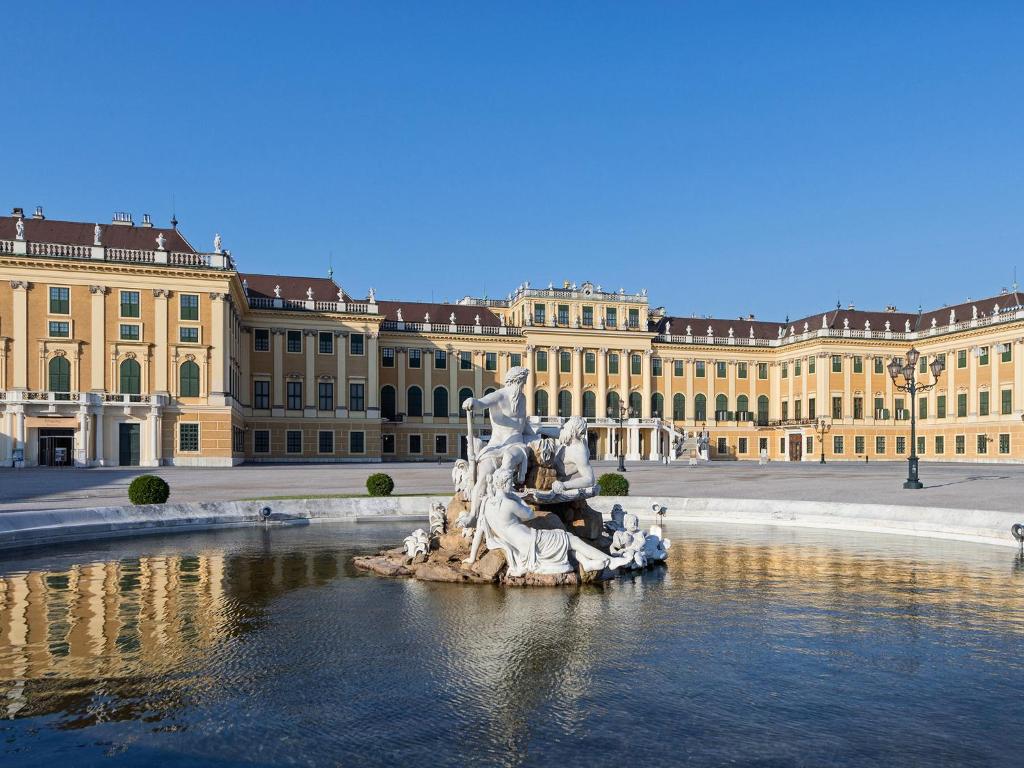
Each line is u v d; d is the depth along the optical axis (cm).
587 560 1426
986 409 8400
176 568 1549
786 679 861
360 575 1473
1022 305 8175
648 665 908
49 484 3816
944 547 1848
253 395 7975
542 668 895
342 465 6956
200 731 710
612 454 9431
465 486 1633
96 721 734
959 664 919
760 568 1562
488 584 1384
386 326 8900
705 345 10056
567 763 643
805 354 9694
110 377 6156
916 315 10306
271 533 2109
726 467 6706
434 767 635
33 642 1002
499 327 9350
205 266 6384
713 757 656
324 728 716
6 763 642
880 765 643
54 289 6038
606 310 9681
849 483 3900
